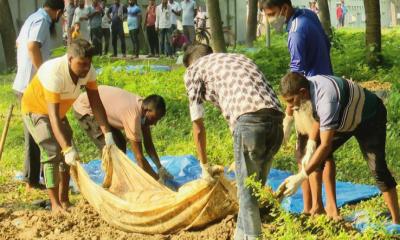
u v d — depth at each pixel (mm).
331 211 8164
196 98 7242
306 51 8375
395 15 55281
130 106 9195
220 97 7121
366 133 7801
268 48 18906
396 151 11688
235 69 7125
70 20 26203
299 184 7070
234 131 7004
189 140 12914
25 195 9750
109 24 27156
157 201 7719
